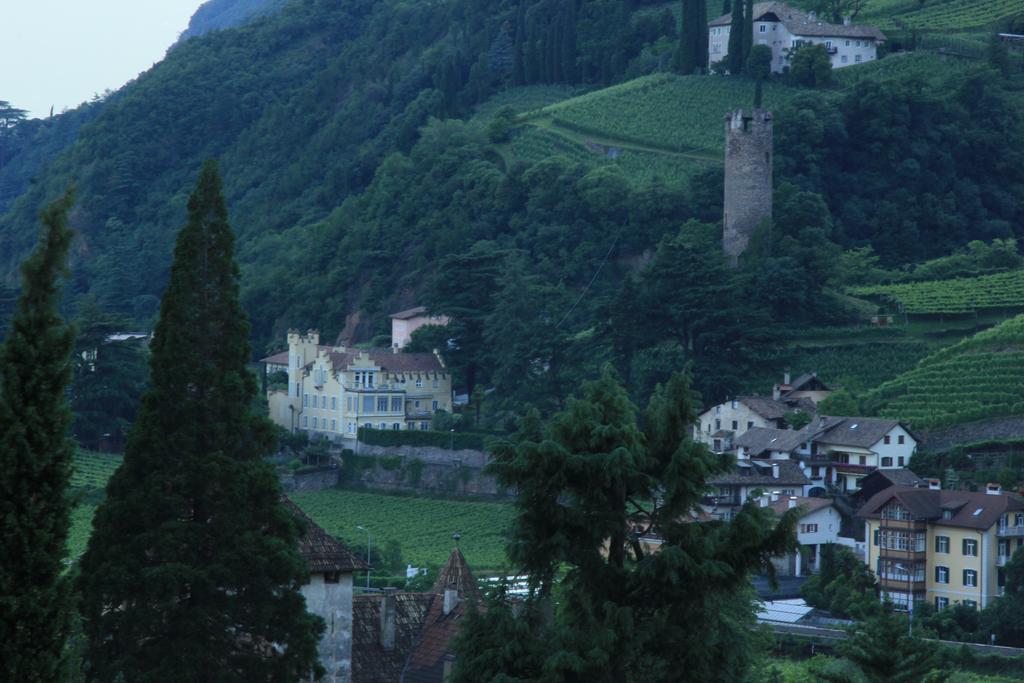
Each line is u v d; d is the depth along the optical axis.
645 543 112.19
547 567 106.69
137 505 105.81
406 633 131.12
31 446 76.75
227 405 109.44
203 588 104.44
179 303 109.75
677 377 111.31
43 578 76.06
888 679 123.12
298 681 108.31
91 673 103.56
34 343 78.25
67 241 79.62
